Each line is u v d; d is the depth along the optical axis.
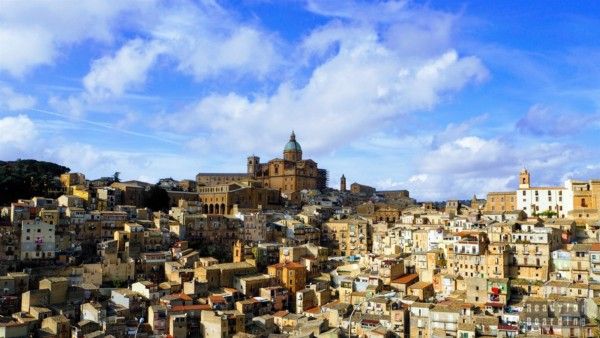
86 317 196.25
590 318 180.12
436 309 191.00
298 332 196.12
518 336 172.88
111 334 183.88
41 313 188.50
